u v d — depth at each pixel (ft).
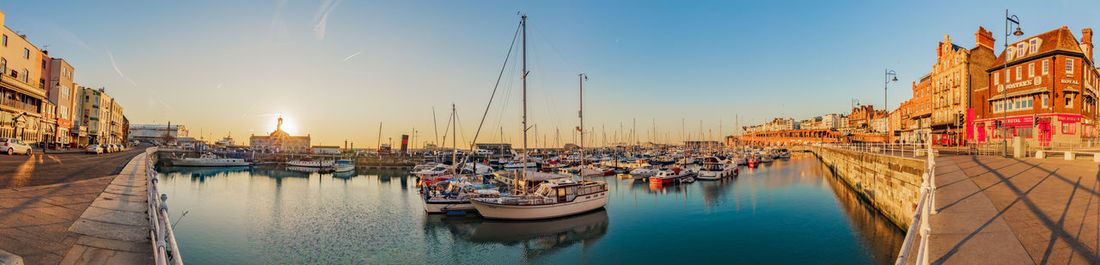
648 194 139.13
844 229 82.99
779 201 119.55
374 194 139.03
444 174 186.60
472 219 95.61
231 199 125.90
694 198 129.18
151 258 29.14
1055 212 33.65
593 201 102.01
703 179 177.58
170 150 296.71
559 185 98.07
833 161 200.23
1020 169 64.85
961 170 65.92
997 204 37.55
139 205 46.39
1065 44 134.10
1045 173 58.44
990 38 176.45
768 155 315.99
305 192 143.64
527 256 73.10
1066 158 79.92
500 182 160.97
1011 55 150.82
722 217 100.07
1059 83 132.87
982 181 52.70
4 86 143.33
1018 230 28.58
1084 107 141.59
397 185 167.32
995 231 28.40
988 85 159.94
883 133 396.37
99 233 32.99
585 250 76.02
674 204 118.32
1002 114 151.43
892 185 81.25
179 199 124.67
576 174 203.51
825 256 68.85
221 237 80.94
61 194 47.06
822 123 639.76
